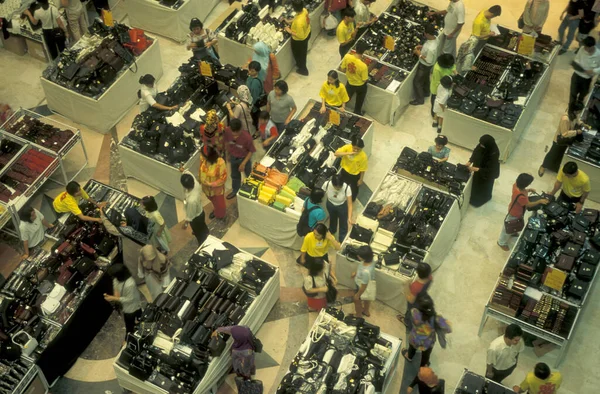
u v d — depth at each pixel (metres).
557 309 11.67
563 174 12.89
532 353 12.14
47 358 11.40
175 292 11.91
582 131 14.07
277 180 13.17
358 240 12.50
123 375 11.22
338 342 11.43
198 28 14.88
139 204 13.08
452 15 15.26
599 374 11.93
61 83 14.83
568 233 12.57
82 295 11.95
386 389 11.69
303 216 12.26
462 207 13.43
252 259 12.35
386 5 17.78
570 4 15.82
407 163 13.59
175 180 13.82
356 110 15.27
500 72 15.36
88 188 13.45
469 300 12.84
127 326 11.98
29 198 13.17
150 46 15.55
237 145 13.25
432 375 10.12
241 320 11.53
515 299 11.78
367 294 11.78
